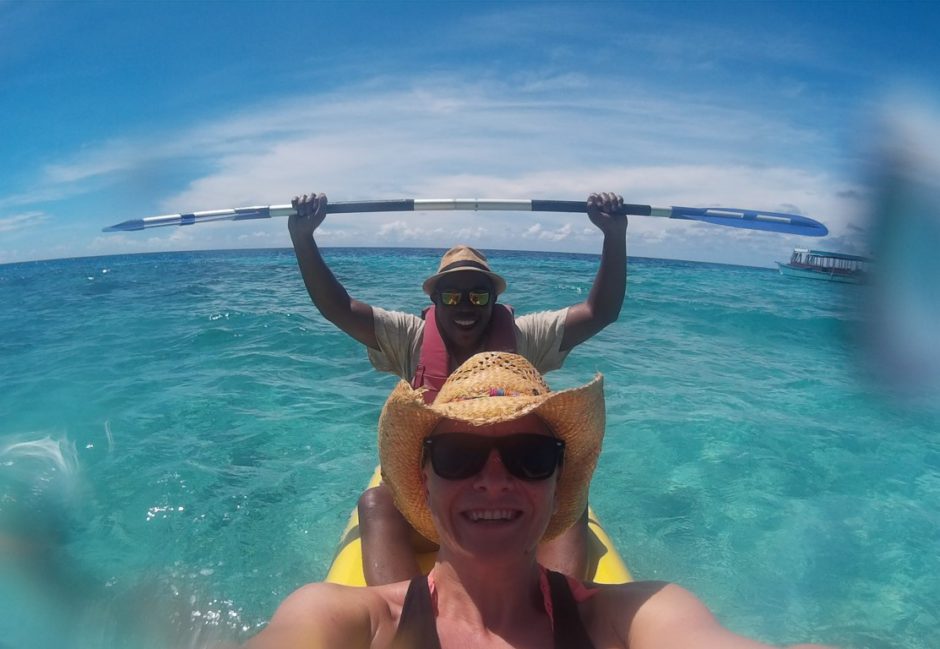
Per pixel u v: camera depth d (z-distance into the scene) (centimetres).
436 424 75
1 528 163
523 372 80
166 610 136
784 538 169
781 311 541
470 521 70
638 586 73
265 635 60
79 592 141
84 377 313
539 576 76
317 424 247
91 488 191
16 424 246
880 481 203
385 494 119
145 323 460
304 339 396
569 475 80
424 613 70
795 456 220
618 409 267
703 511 183
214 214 152
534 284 735
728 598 145
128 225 154
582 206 153
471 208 155
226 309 520
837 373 333
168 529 169
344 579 112
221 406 267
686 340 421
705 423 250
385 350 148
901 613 139
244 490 192
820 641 131
